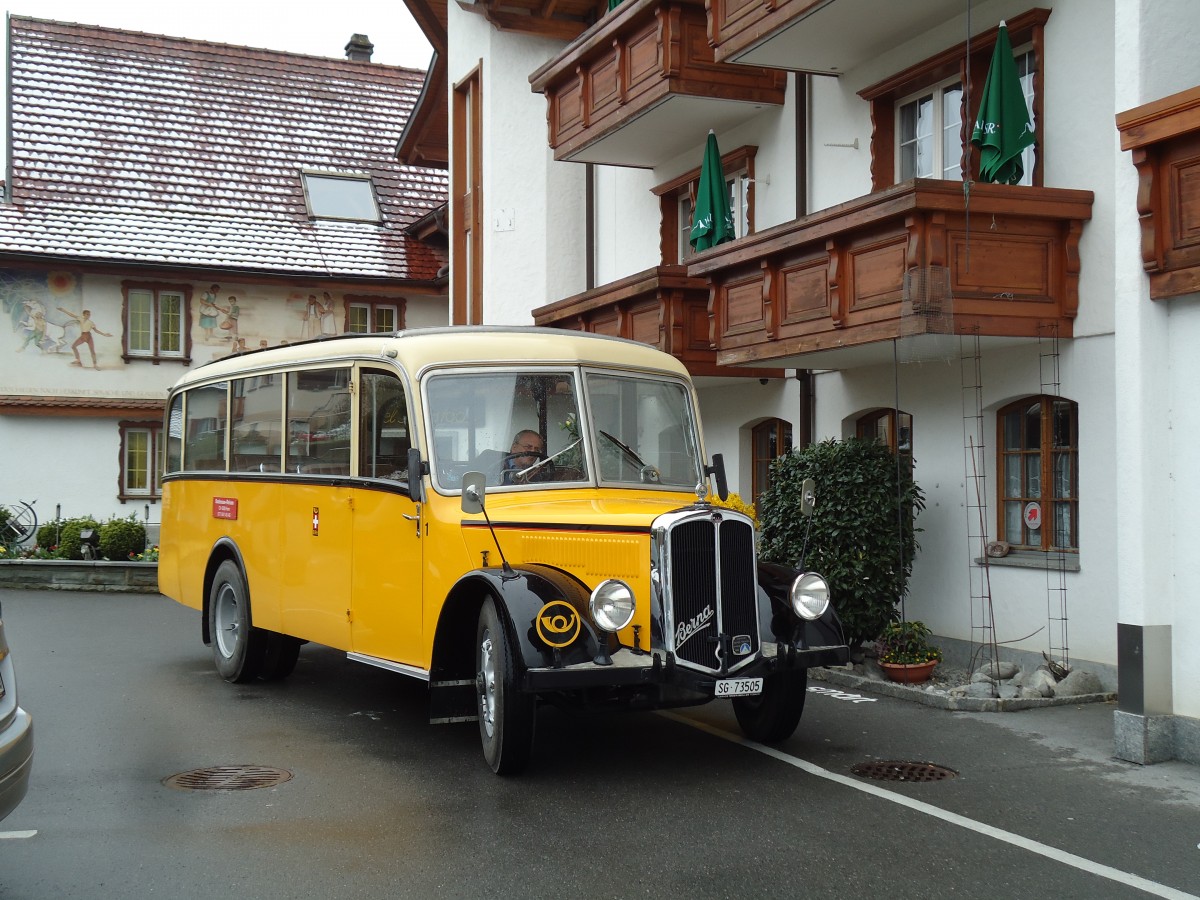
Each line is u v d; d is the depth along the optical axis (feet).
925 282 34.50
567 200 68.69
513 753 23.85
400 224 103.91
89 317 91.76
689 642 23.15
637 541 23.40
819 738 28.25
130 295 92.94
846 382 46.24
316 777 24.59
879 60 44.93
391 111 113.60
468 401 27.35
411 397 27.14
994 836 20.56
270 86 110.93
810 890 17.92
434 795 23.12
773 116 51.93
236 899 17.60
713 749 27.07
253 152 104.42
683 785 23.88
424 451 26.68
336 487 30.19
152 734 28.84
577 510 25.36
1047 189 34.96
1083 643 35.40
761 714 27.55
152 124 103.04
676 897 17.61
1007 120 35.68
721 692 23.24
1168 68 26.66
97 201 94.89
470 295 73.00
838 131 47.55
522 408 27.71
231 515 36.32
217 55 111.04
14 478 89.66
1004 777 24.59
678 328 50.01
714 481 30.37
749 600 23.85
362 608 28.91
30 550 70.64
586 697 23.71
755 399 52.21
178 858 19.43
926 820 21.48
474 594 25.00
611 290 53.47
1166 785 23.99
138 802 22.74
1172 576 26.08
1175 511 26.03
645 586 23.24
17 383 90.02
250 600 34.86
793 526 38.37
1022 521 38.52
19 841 20.34
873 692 34.45
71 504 90.74
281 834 20.67
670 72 49.57
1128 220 26.25
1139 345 25.90
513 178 68.59
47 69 103.30
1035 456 38.06
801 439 48.65
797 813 21.89
